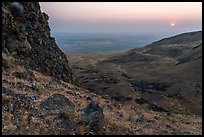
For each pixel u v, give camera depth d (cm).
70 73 5588
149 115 3869
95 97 4066
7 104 2497
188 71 11275
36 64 4478
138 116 3459
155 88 9631
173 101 8112
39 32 5122
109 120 2781
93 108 2612
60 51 5728
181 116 4734
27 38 4706
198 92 8956
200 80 10188
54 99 2789
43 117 2470
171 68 12638
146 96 8425
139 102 7650
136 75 12500
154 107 7275
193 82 9919
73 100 3200
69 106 2808
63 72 5266
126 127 2781
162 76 11519
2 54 3756
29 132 2195
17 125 2233
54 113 2583
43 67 4606
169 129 3222
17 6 4678
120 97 8075
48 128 2317
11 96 2667
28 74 3716
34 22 5053
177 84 9781
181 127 3459
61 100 2819
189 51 18800
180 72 11388
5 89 2808
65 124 2422
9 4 4616
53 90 3475
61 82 4266
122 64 17462
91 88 9581
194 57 15500
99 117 2552
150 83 10388
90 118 2506
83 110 2755
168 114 4616
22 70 3731
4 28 4169
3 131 2116
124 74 12888
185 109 7594
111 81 10725
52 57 5081
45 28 5572
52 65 4922
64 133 2316
